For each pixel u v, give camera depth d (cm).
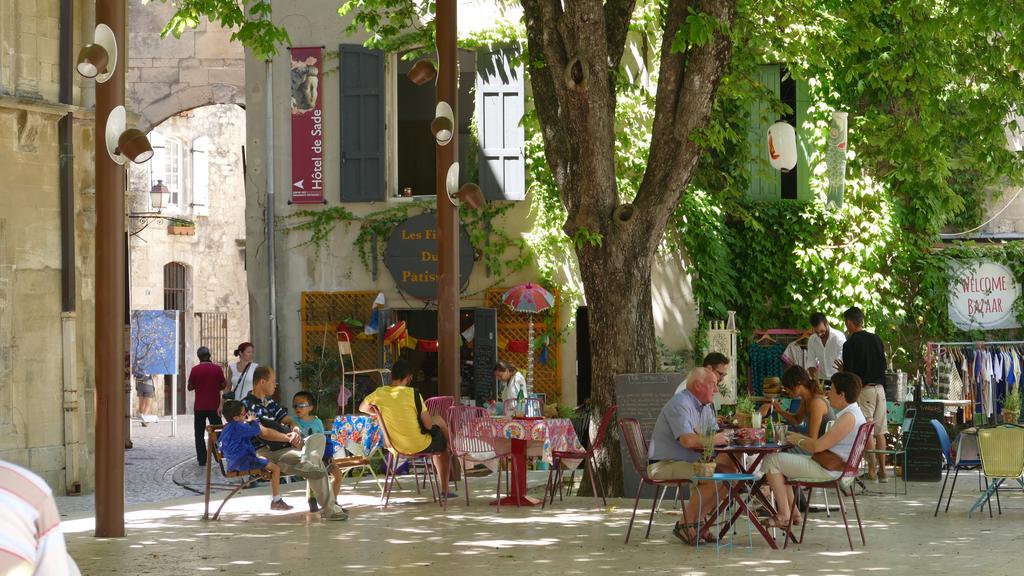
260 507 1372
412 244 2048
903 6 1602
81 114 1639
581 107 1341
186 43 2533
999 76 1623
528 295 1923
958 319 2097
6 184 1552
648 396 1347
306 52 2089
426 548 1037
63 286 1612
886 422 1636
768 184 2109
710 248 2020
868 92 2088
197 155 3462
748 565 933
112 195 1139
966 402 1741
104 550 1042
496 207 2036
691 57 1324
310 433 1340
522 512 1287
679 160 1359
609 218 1377
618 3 1415
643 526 1170
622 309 1381
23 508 288
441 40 1566
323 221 2077
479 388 1958
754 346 2078
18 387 1551
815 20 1689
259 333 2084
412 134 2183
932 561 945
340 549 1036
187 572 925
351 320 2031
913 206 2089
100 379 1129
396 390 1339
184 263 3441
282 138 2097
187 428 2927
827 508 1226
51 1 1616
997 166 1666
